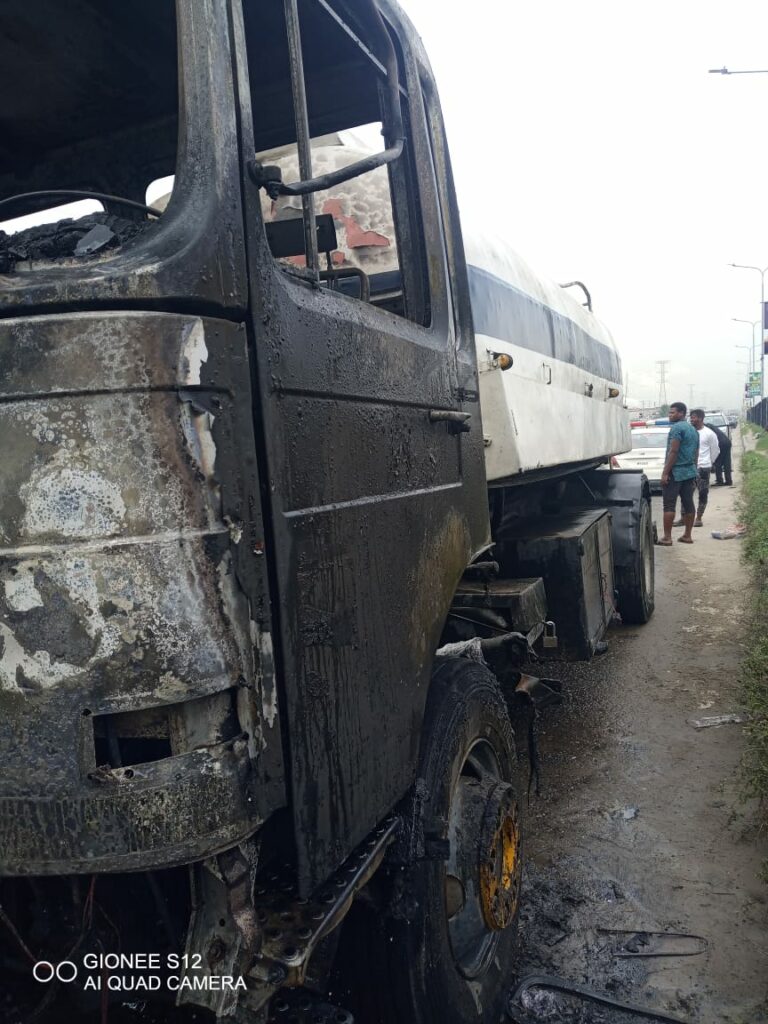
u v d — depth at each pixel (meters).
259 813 1.54
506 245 4.91
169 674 1.41
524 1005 2.90
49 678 1.40
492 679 3.04
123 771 1.41
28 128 2.93
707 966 3.12
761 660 5.17
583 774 4.82
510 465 4.12
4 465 1.40
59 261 1.52
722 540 12.97
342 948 2.35
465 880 2.68
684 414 12.70
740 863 3.80
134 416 1.40
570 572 4.68
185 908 1.83
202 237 1.50
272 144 3.20
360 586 2.01
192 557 1.43
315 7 2.19
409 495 2.37
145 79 2.69
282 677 1.64
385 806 2.09
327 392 1.89
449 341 2.87
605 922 3.41
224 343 1.52
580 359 6.45
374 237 3.77
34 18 2.36
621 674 6.57
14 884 1.87
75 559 1.38
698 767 4.82
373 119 3.04
